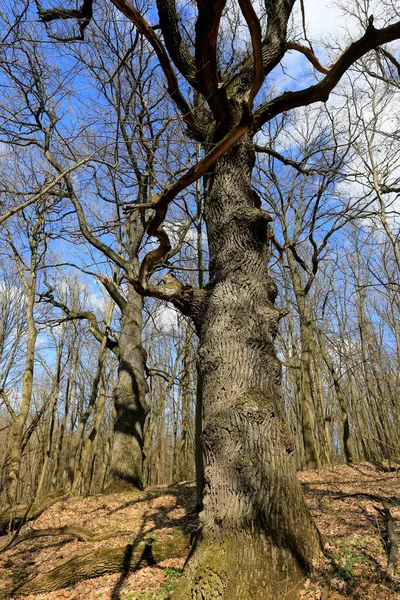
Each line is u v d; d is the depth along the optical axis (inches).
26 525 297.9
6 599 182.4
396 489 307.7
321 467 458.3
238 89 227.9
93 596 174.9
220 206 211.3
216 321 187.9
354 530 199.2
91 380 840.9
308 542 153.7
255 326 184.4
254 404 162.2
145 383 451.8
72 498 367.9
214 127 229.8
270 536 143.4
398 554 159.0
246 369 174.4
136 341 459.5
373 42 191.8
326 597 132.4
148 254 204.5
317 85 218.2
